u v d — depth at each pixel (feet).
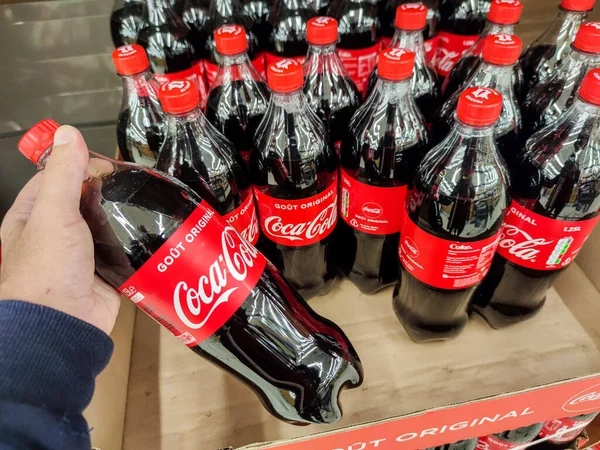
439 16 3.65
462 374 2.62
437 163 2.23
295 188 2.53
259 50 3.53
